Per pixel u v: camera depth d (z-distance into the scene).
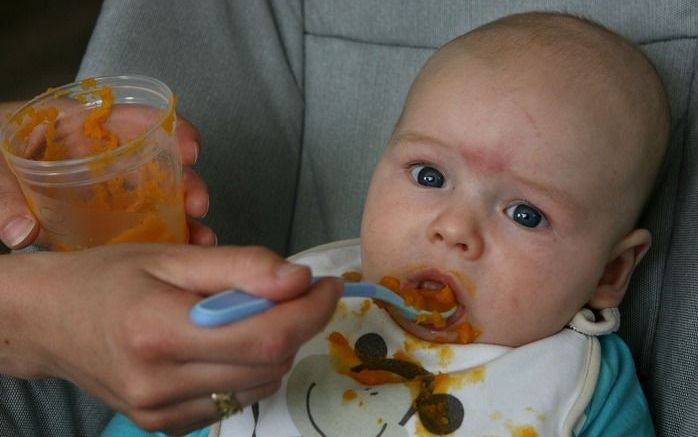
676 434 0.94
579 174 0.90
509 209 0.91
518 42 0.97
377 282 0.95
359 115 1.29
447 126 0.93
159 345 0.58
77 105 0.88
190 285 0.62
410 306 0.88
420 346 0.96
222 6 1.23
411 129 0.97
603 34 0.99
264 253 0.60
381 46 1.28
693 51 1.09
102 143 0.88
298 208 1.32
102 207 0.77
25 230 0.83
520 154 0.89
